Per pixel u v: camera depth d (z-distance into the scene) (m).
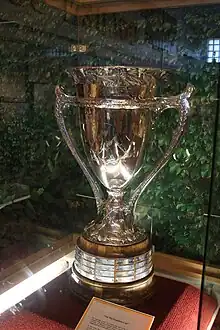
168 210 1.12
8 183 1.13
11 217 1.15
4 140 1.12
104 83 0.82
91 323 0.77
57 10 1.17
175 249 1.12
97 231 0.92
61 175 1.27
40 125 1.21
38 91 1.18
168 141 1.08
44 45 1.17
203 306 0.78
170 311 0.82
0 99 1.09
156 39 1.07
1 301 0.86
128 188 1.11
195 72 1.02
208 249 0.81
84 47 1.20
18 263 1.09
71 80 1.19
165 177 1.11
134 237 0.91
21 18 1.10
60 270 1.02
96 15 1.16
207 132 1.02
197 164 1.06
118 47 1.14
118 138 0.87
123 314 0.79
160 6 1.05
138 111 0.87
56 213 1.27
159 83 1.01
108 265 0.85
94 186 0.98
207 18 0.99
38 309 0.83
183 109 0.86
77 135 1.19
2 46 1.07
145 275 0.89
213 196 0.81
